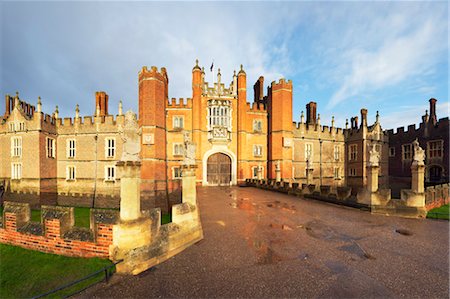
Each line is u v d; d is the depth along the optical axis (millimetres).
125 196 5895
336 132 33188
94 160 26922
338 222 9898
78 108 27672
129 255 5457
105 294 4602
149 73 24172
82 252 6355
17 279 5910
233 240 7566
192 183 8289
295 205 13969
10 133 25812
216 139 28062
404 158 30844
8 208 7496
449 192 15836
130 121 6117
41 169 25016
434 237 7949
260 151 29688
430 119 27984
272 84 28922
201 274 5375
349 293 4562
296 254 6449
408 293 4566
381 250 6758
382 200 11703
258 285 4875
